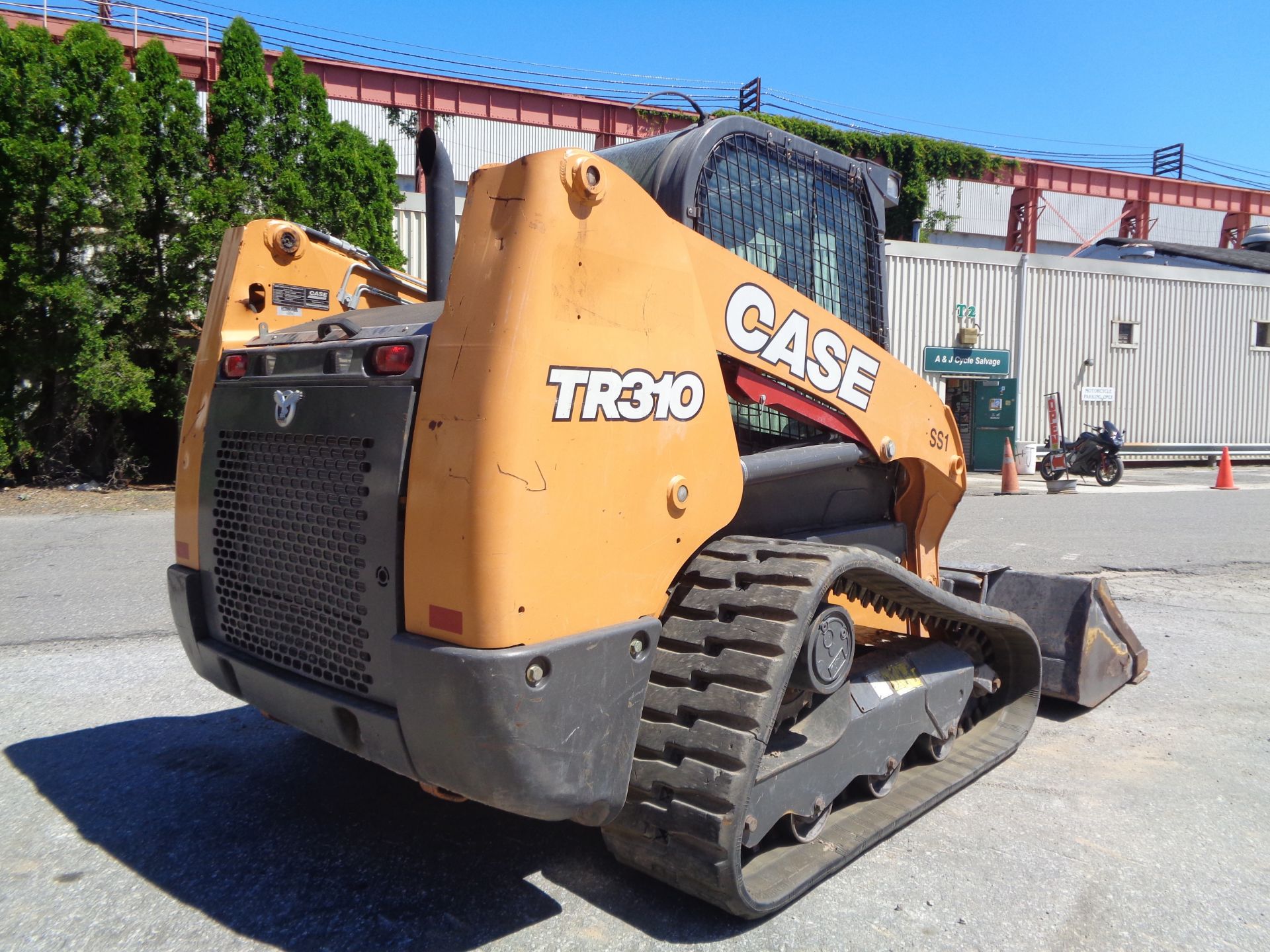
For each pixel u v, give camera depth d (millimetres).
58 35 20656
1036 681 4203
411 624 2254
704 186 3066
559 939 2498
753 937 2533
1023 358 20953
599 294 2326
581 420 2266
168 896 2689
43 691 4547
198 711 4293
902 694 3322
